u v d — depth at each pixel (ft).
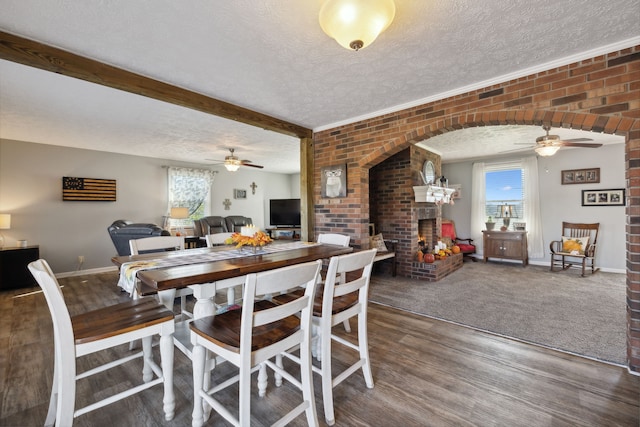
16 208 14.74
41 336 8.29
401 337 8.14
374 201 16.29
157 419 4.99
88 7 5.18
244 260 6.25
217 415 5.10
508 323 9.05
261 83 8.44
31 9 5.22
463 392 5.69
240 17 5.50
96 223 17.17
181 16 5.46
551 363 6.73
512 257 18.19
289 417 4.33
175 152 18.17
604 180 16.38
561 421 4.90
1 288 13.15
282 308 4.13
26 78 8.00
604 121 6.67
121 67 7.41
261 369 5.57
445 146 16.65
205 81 8.29
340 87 8.77
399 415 5.06
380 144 10.87
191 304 11.28
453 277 15.01
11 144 14.58
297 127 12.51
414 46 6.57
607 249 16.37
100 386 5.95
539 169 18.35
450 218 21.94
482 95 8.46
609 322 9.06
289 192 29.25
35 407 5.31
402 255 15.17
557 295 11.89
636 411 5.10
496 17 5.57
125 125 12.44
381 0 4.61
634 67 6.33
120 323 4.65
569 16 5.55
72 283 14.49
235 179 24.61
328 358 4.96
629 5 5.23
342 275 7.07
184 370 6.57
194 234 20.62
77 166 16.56
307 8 5.26
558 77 7.27
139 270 5.23
